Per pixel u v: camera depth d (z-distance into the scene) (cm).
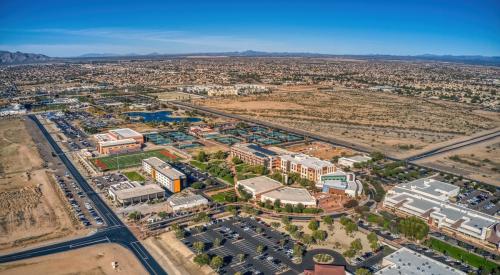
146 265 16725
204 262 16500
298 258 17312
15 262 16750
